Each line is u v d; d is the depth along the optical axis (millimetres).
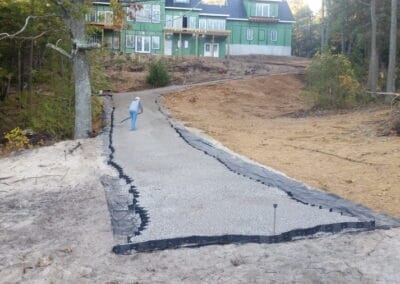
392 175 9695
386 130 15859
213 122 19562
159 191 7480
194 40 42469
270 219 5922
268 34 46594
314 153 12336
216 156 10594
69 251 5285
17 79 19641
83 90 14898
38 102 18016
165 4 42281
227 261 4820
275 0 45469
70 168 9758
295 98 29391
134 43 40156
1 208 7242
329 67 24031
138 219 6121
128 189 7777
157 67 29469
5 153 13070
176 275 4574
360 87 25859
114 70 31406
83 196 7668
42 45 18859
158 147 11820
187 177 8461
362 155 11953
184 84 30266
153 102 23234
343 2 33000
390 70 24297
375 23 26828
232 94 28125
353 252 5000
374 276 4496
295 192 7430
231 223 5781
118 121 17031
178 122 17734
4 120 17375
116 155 10773
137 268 4754
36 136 16062
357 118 19812
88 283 4516
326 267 4660
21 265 5008
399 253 4961
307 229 5473
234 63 36344
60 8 14852
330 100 24297
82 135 14938
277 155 11992
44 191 8172
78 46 14422
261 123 20234
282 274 4531
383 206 7531
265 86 30750
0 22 16859
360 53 36469
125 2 16875
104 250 5242
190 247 5172
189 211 6328
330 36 42156
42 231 6070
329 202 6879
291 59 42969
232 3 46719
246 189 7543
